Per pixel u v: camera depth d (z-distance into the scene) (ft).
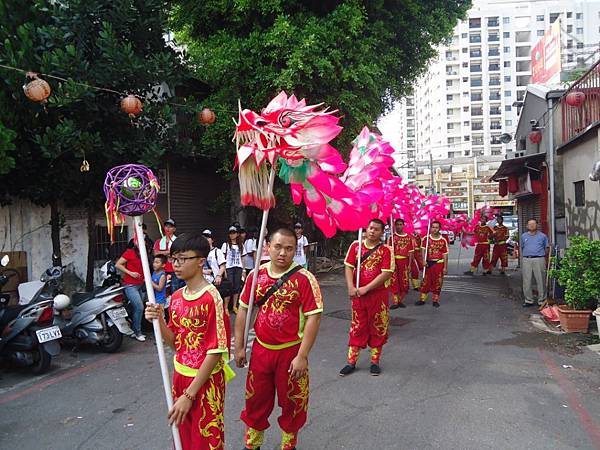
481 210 51.42
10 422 14.97
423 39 41.27
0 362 20.80
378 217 19.63
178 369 9.84
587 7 260.62
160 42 29.55
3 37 23.48
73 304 23.59
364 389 16.80
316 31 33.63
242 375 18.63
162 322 9.89
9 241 30.45
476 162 174.29
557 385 16.93
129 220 36.78
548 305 30.19
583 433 13.20
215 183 47.24
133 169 9.84
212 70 35.42
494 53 265.75
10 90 23.44
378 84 37.32
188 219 42.91
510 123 266.16
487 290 39.93
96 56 25.75
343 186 12.71
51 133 23.44
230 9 37.42
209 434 9.51
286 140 10.59
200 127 37.11
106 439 13.53
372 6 37.14
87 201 30.12
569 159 35.09
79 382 18.67
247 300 11.91
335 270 52.80
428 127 302.25
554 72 53.01
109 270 25.36
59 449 13.02
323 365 19.61
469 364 19.53
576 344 22.16
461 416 14.42
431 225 33.04
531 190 41.86
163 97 30.78
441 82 271.08
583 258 23.48
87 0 24.21
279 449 12.75
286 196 40.70
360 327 18.48
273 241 11.57
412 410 14.93
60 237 32.83
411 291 39.78
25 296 20.80
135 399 16.61
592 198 30.32
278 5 35.17
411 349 21.94
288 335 11.48
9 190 28.63
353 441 12.96
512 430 13.43
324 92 35.42
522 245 32.01
